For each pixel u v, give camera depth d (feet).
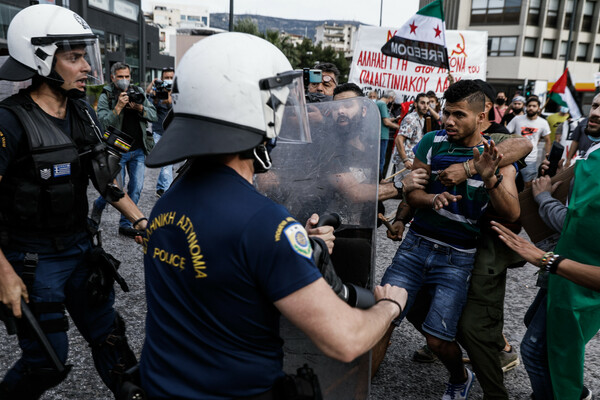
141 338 9.63
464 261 7.09
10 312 5.41
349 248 5.58
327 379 4.89
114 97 15.80
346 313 3.32
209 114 3.37
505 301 12.20
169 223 3.54
